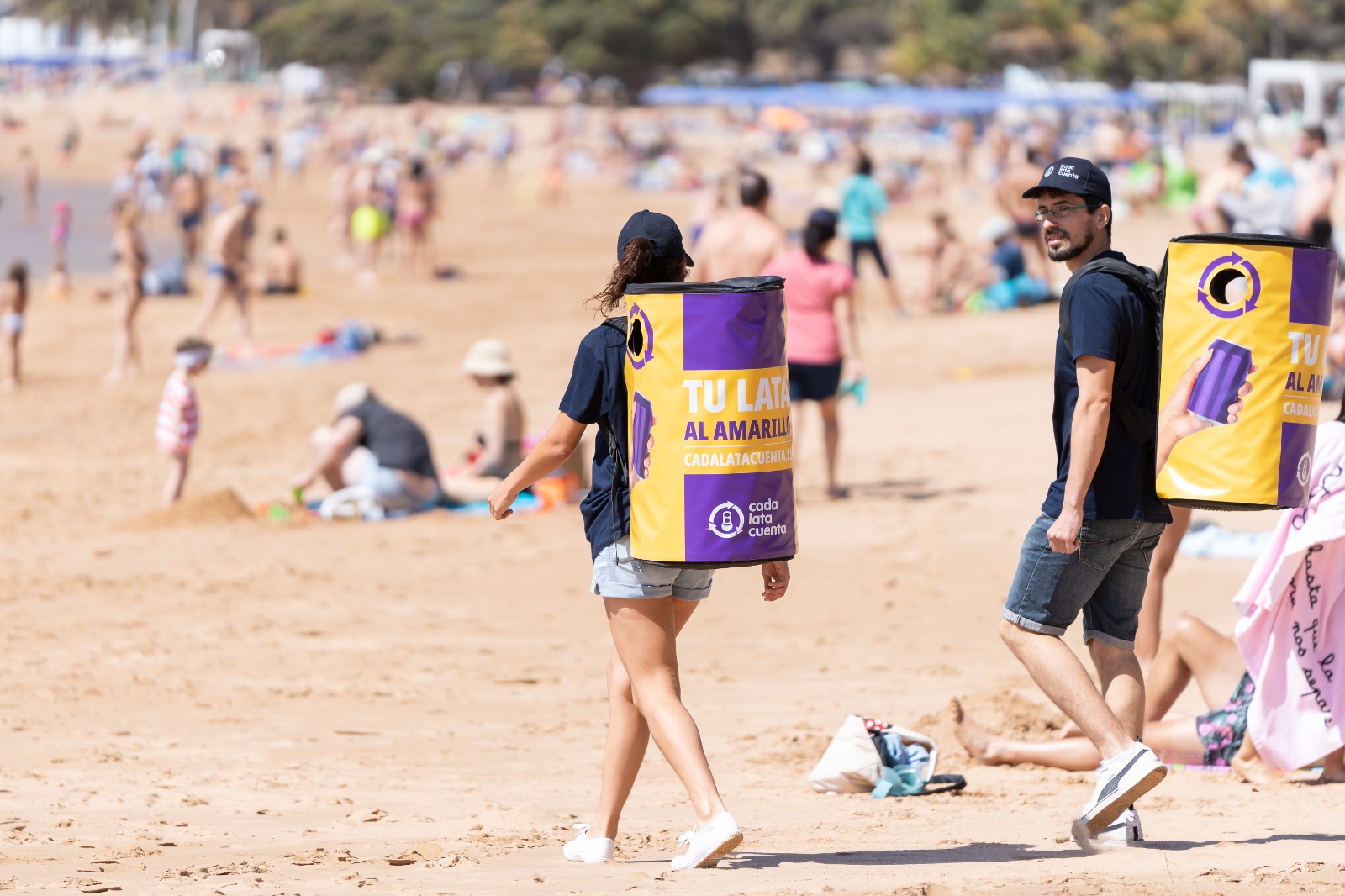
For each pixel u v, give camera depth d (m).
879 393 65.12
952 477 49.00
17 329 74.69
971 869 16.42
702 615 35.78
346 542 44.00
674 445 16.03
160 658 32.38
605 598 17.09
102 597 38.06
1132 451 17.42
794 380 45.75
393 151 199.62
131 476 56.28
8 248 143.88
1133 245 103.38
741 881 15.93
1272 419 16.80
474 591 38.47
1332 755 21.66
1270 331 16.73
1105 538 17.48
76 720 27.64
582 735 26.73
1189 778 22.28
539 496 49.16
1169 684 23.75
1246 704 22.44
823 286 45.09
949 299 89.06
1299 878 15.16
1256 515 41.50
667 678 17.16
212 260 80.38
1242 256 16.73
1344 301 47.03
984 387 64.81
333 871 17.00
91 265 131.38
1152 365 17.48
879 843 18.50
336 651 32.91
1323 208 58.28
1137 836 17.73
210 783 23.27
